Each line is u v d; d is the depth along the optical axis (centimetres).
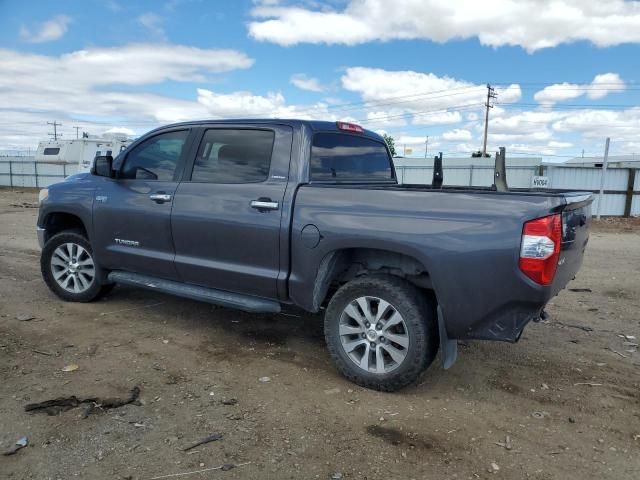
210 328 511
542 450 310
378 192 379
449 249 347
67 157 2750
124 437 311
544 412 357
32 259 836
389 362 386
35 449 296
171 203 476
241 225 431
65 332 486
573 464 296
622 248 1195
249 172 443
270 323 530
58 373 396
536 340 503
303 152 423
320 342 482
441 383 402
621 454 307
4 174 4194
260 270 429
